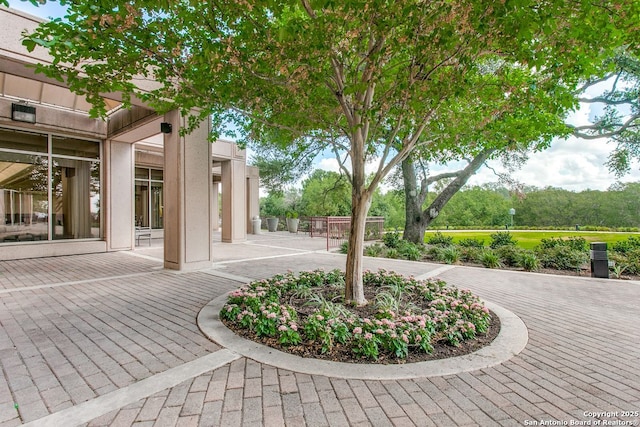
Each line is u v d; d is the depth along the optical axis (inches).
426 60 118.7
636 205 880.9
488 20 101.2
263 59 132.3
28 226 324.8
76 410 77.8
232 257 340.8
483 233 714.8
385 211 1008.9
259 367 99.7
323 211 885.2
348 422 74.4
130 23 109.2
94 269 265.0
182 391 86.5
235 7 111.7
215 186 754.2
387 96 137.5
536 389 89.2
